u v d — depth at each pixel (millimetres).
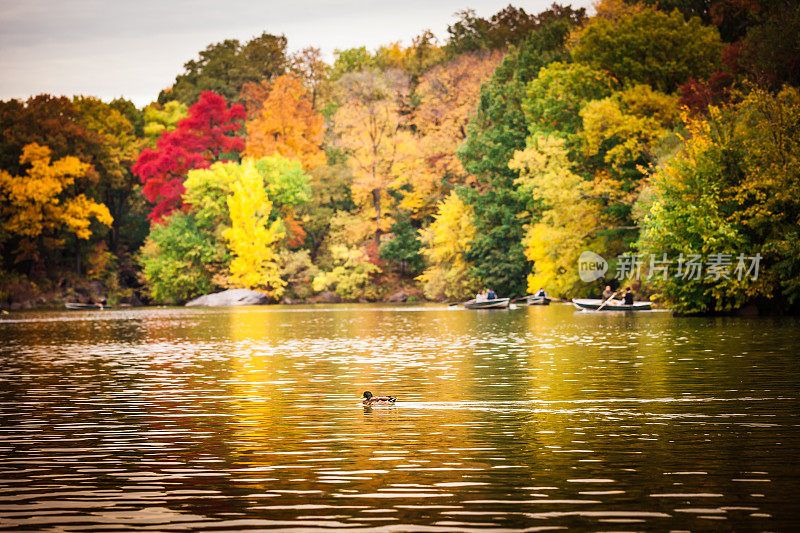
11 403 22078
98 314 79938
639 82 75125
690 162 53156
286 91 122750
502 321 57281
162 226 109375
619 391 22828
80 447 16422
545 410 20047
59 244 107375
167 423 18969
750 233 53188
